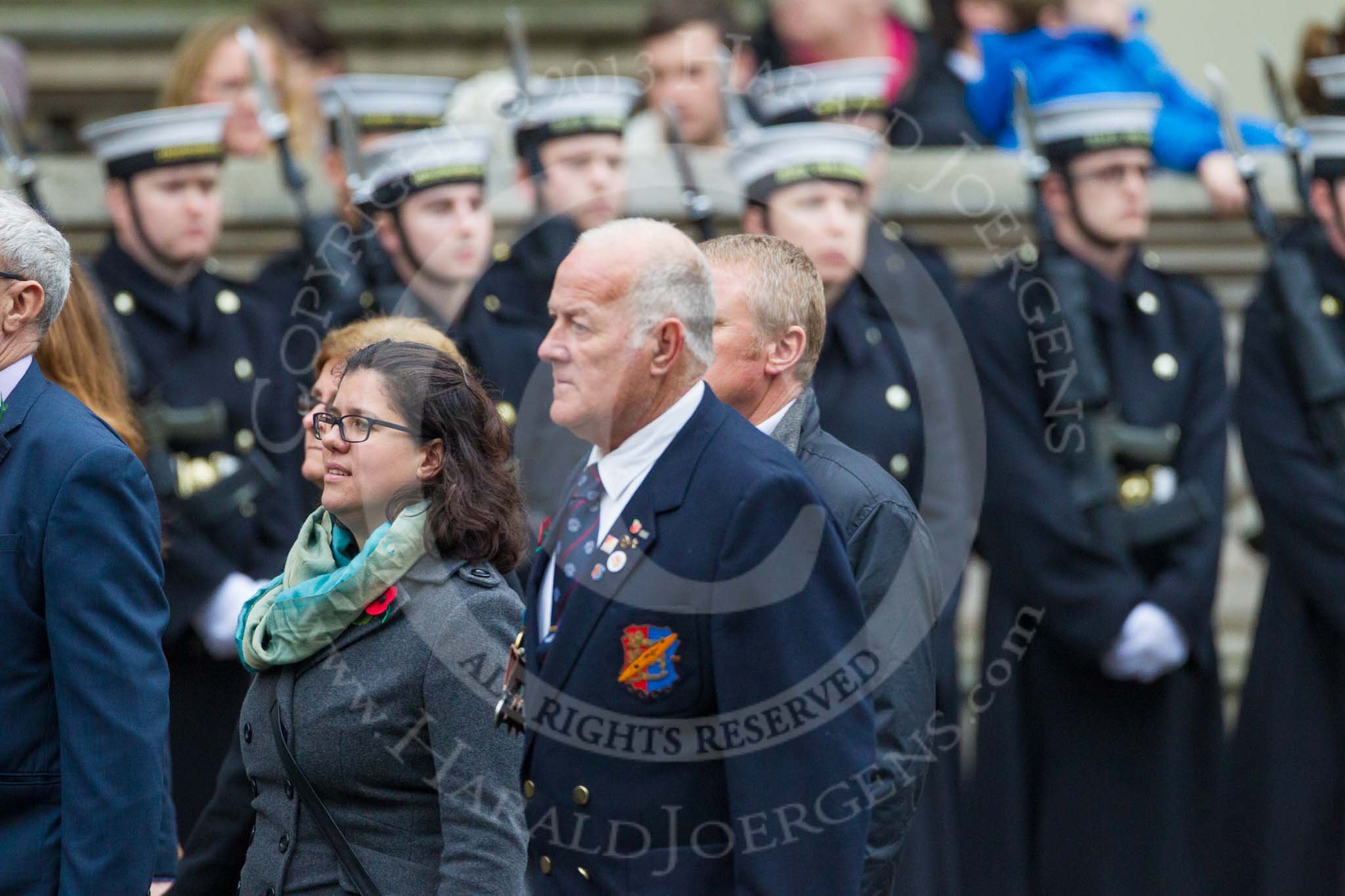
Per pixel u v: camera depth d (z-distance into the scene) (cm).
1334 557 1991
